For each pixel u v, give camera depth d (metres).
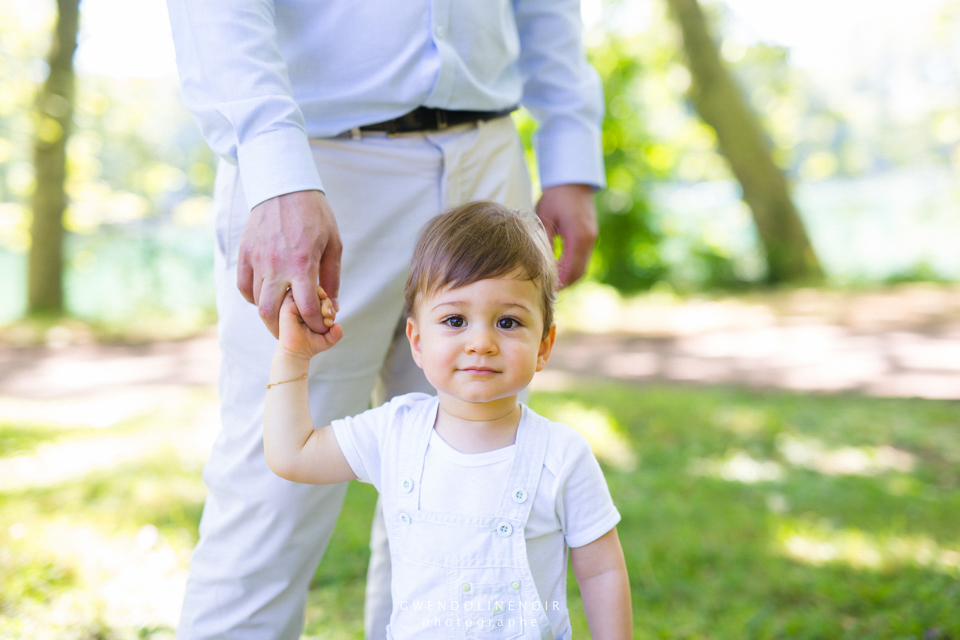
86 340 8.84
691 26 10.99
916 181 15.22
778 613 2.09
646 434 4.04
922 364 6.23
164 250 11.42
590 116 1.69
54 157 10.04
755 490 3.17
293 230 1.11
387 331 1.42
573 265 1.67
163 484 3.07
